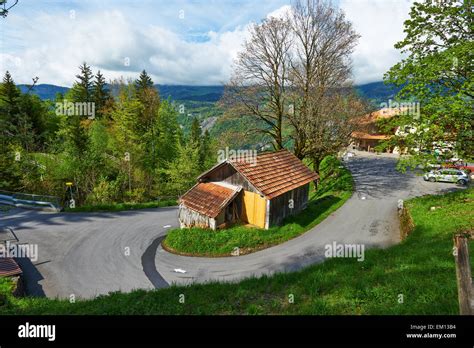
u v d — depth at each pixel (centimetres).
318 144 2592
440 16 1454
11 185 2895
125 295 913
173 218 2319
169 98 4566
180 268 1419
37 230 1959
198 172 3750
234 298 816
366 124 2800
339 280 863
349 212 2162
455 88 1452
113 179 3612
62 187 3225
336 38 2614
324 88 2600
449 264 834
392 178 3219
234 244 1595
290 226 1842
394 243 1586
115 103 4997
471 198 1772
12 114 3794
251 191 1844
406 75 1577
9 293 1064
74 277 1348
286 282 920
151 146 4128
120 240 1808
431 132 1443
